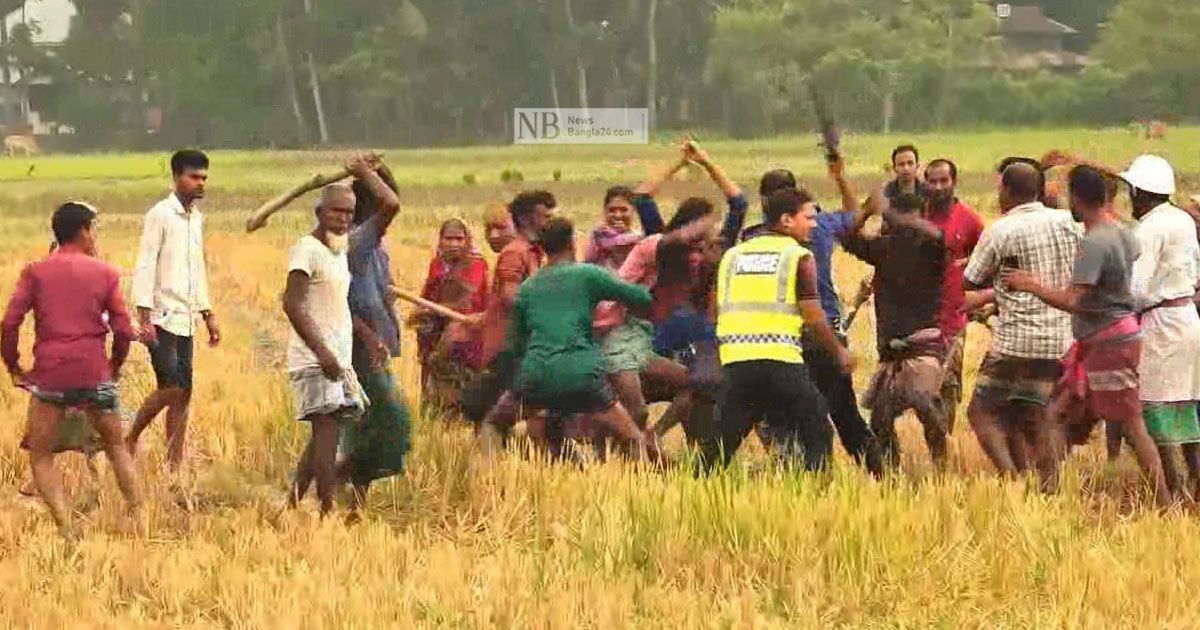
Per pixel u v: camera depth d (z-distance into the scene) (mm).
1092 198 18906
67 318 17359
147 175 123438
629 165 120875
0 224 72125
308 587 14516
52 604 14180
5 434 21094
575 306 19531
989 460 20844
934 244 19484
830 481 17766
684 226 20797
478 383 21219
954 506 17062
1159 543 16391
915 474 19656
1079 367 20047
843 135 157750
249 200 90812
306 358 17609
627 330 20812
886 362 19906
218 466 20109
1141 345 19344
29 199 92438
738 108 193750
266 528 16734
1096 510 18844
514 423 20391
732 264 18594
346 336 17672
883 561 15312
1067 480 18703
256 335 34375
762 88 185125
